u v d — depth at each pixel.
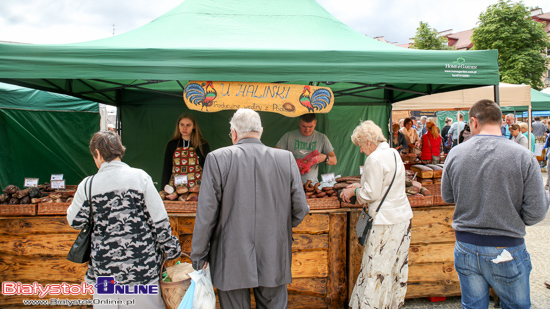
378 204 2.51
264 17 3.79
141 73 2.71
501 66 21.17
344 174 5.73
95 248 1.90
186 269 2.23
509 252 1.84
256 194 1.93
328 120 5.68
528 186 1.79
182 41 3.06
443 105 7.51
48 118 5.58
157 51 2.72
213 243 1.97
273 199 1.95
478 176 1.90
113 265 1.88
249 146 2.01
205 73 2.75
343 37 3.54
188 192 2.98
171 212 2.84
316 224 2.92
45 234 2.81
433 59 2.90
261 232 1.92
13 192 2.83
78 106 5.91
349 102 5.68
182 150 3.39
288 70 2.79
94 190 1.88
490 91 7.37
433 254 3.09
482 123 2.01
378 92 5.73
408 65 2.88
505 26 20.72
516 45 20.77
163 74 2.72
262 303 2.03
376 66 2.85
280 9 3.95
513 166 1.81
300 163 3.46
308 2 4.15
